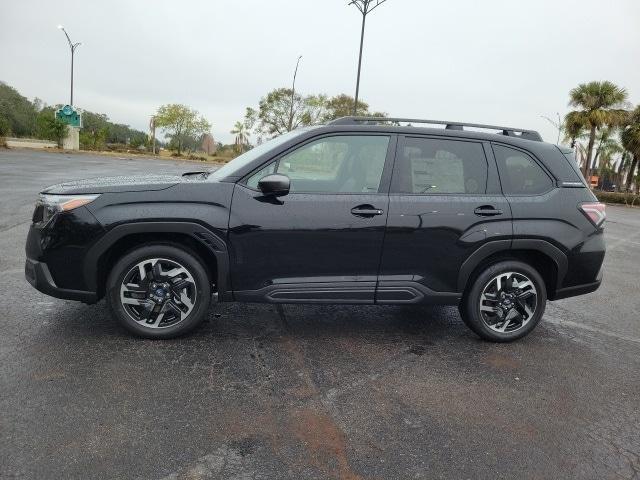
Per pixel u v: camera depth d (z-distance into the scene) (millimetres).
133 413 2842
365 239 3873
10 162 22500
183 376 3320
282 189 3645
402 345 4133
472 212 4004
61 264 3652
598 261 4316
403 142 4055
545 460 2662
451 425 2949
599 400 3387
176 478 2330
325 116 53562
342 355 3852
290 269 3857
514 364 3896
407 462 2566
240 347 3855
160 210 3643
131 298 3771
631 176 42812
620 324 5156
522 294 4250
